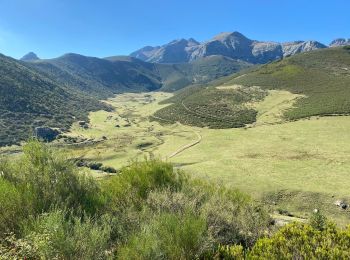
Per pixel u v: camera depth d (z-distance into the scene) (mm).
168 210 9414
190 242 7332
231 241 8898
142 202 10078
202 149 95438
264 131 107625
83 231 7000
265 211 10781
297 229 8141
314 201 49062
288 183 55812
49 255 6508
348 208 46438
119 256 6980
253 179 58625
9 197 8086
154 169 11570
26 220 7664
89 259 6707
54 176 9352
